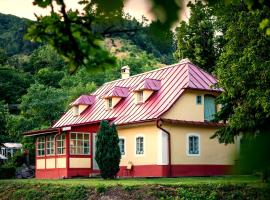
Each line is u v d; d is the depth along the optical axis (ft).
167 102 92.89
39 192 70.95
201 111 95.76
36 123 159.22
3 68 250.78
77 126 98.43
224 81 59.57
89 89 185.47
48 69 252.62
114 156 79.82
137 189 61.05
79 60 7.13
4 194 76.79
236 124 52.49
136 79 113.50
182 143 92.17
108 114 106.63
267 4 6.95
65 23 7.12
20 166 131.85
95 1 5.32
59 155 99.71
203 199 54.80
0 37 317.63
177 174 90.27
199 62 133.49
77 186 66.49
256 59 53.52
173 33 4.90
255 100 51.67
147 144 92.53
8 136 147.95
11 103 237.25
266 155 4.04
